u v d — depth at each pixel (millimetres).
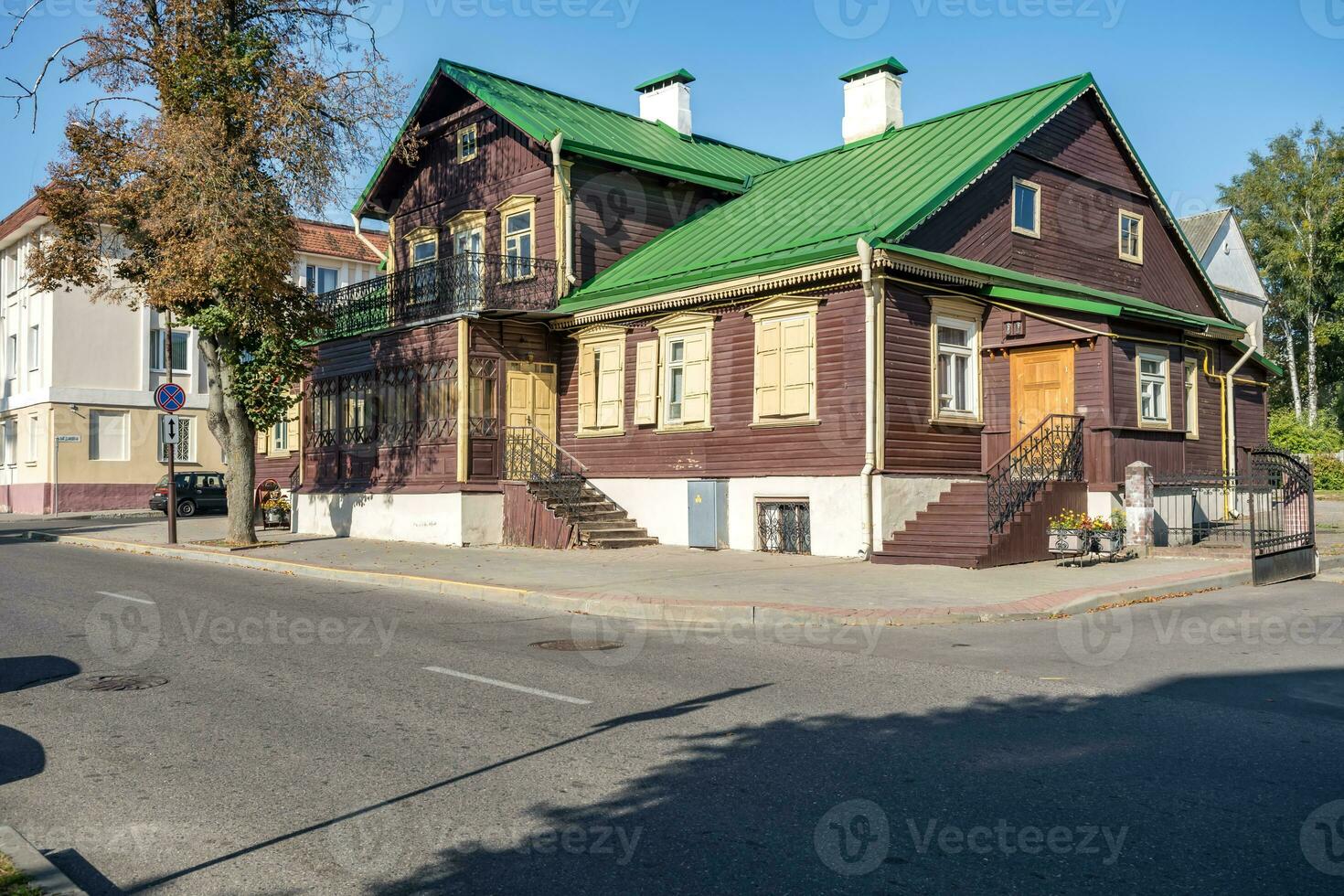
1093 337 19031
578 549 20234
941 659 9586
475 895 4465
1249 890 4414
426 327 23172
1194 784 5801
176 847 5062
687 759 6359
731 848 4930
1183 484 17938
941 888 4461
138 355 42719
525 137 24406
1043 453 18438
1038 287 20953
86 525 32344
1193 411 23438
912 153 22406
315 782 6016
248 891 4559
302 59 20656
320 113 20578
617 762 6324
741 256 20312
